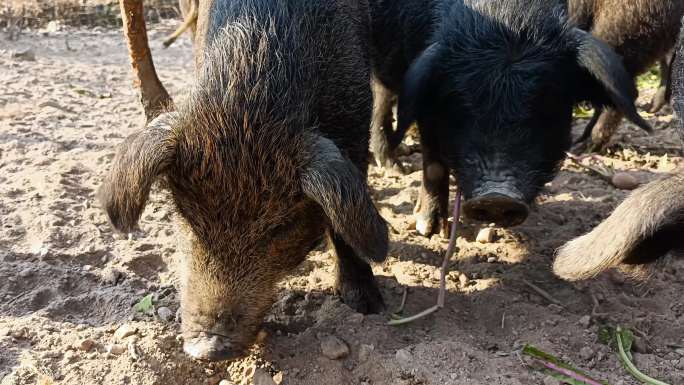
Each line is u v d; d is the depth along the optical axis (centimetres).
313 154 84
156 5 322
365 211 83
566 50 111
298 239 89
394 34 133
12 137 154
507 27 111
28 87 199
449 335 101
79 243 116
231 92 86
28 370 88
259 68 88
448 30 115
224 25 95
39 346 93
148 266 113
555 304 108
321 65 95
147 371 90
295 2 96
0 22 294
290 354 96
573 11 151
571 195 144
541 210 137
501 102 105
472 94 107
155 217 125
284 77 88
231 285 85
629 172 155
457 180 111
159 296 105
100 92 201
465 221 133
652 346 101
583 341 99
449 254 108
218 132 84
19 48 260
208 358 82
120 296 104
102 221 122
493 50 110
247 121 84
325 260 119
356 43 106
